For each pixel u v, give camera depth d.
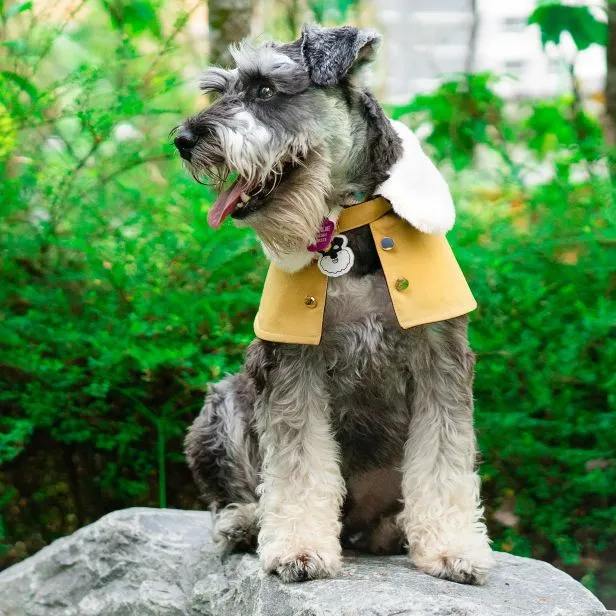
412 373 3.85
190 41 7.55
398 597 3.36
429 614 3.23
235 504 4.33
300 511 3.78
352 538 4.38
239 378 4.48
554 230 5.85
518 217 6.30
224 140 3.72
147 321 5.59
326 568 3.66
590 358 5.68
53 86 5.78
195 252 5.65
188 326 5.55
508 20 10.34
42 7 6.92
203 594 4.09
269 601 3.60
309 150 3.79
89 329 5.63
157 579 4.39
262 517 3.90
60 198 5.89
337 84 3.87
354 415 4.01
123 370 5.53
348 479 4.18
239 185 3.84
